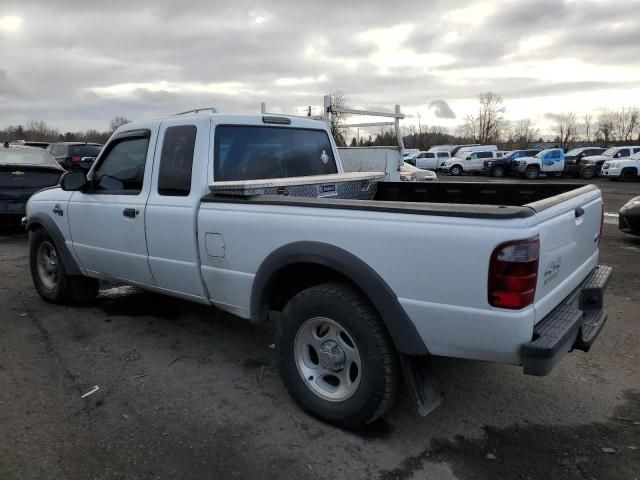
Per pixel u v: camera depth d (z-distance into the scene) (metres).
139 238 4.16
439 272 2.59
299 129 4.55
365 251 2.81
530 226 2.43
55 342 4.46
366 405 2.92
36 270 5.59
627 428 3.14
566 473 2.72
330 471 2.74
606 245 8.71
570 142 66.12
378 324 2.86
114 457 2.84
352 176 4.36
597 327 3.10
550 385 3.70
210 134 3.82
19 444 2.95
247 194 3.43
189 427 3.14
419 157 43.50
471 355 2.63
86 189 4.70
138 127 4.27
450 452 2.91
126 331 4.73
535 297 2.54
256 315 3.42
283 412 3.32
